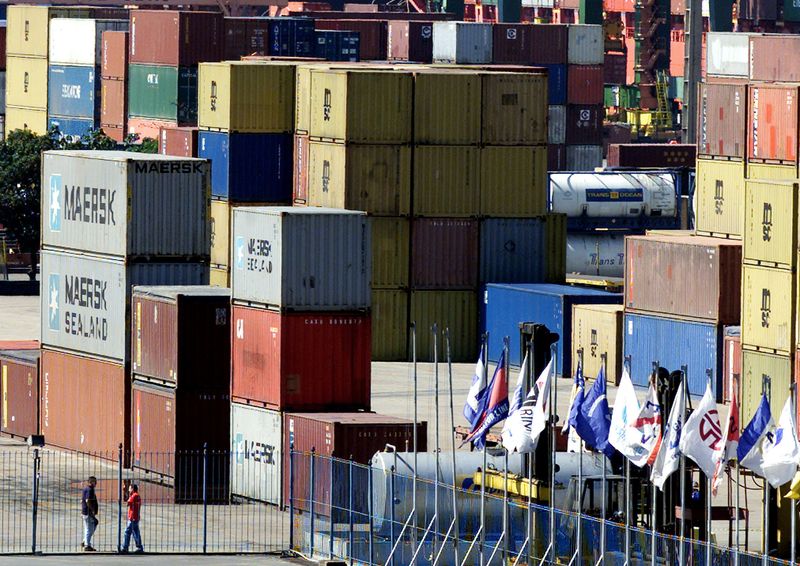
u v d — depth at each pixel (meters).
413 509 134.00
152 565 138.38
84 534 144.00
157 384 170.12
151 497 166.38
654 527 123.25
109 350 178.50
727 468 133.50
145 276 177.75
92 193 181.25
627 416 121.38
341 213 162.25
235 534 149.62
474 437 133.50
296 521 149.75
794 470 115.44
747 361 194.75
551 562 124.81
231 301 166.12
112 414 178.12
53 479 170.62
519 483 136.00
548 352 138.62
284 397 160.50
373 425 152.50
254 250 163.62
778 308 189.50
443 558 133.00
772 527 132.00
